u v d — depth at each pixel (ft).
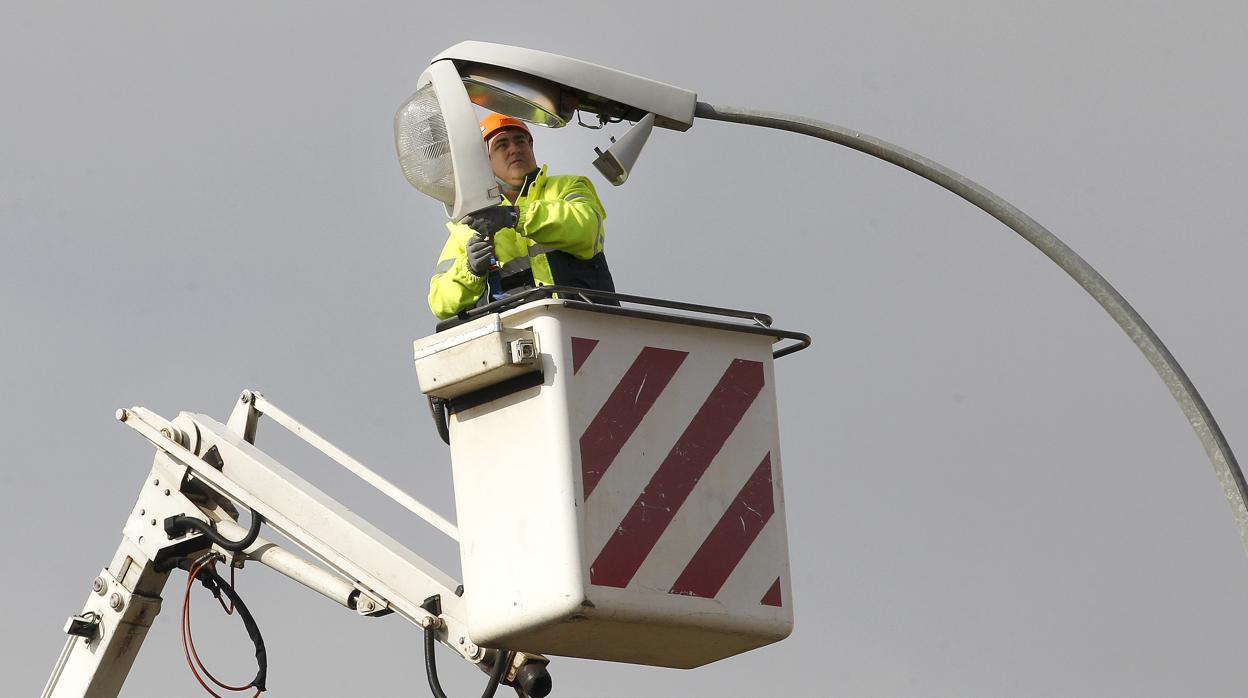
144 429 100.68
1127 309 85.61
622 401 75.31
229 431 100.99
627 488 74.69
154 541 100.32
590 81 83.25
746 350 79.61
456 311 82.69
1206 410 83.61
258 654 98.63
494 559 75.25
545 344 74.38
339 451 96.94
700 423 77.15
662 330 77.15
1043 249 87.86
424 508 93.35
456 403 77.10
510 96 83.35
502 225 79.00
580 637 75.61
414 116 78.89
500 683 86.69
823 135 89.92
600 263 84.53
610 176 85.35
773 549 78.07
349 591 92.17
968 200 89.35
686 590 75.31
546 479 73.67
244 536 97.50
